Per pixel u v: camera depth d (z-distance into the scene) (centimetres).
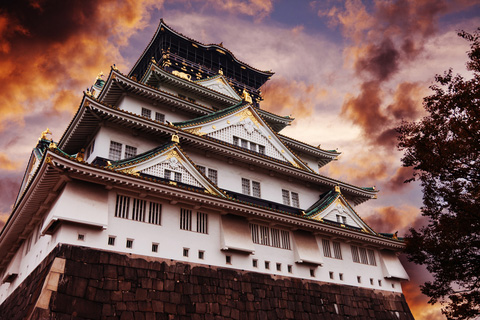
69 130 3008
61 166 2112
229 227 2784
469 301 1888
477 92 1866
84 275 2047
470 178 1938
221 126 3459
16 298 2481
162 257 2386
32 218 2675
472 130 1862
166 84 3925
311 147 4366
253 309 2581
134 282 2188
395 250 3822
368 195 4231
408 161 2050
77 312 1917
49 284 1912
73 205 2183
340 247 3450
